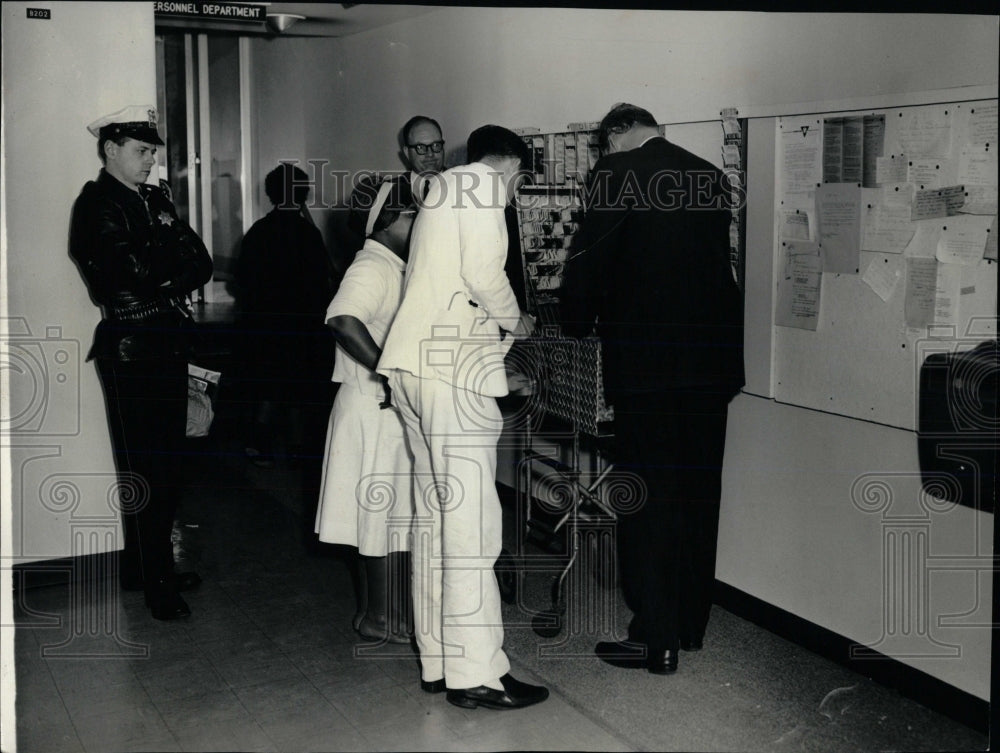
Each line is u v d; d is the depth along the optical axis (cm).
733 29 360
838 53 322
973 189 285
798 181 341
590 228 332
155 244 367
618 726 301
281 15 621
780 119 346
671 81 390
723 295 333
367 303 321
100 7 406
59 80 402
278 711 313
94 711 314
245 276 589
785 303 351
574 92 445
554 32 455
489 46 508
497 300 297
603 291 338
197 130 927
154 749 290
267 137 865
